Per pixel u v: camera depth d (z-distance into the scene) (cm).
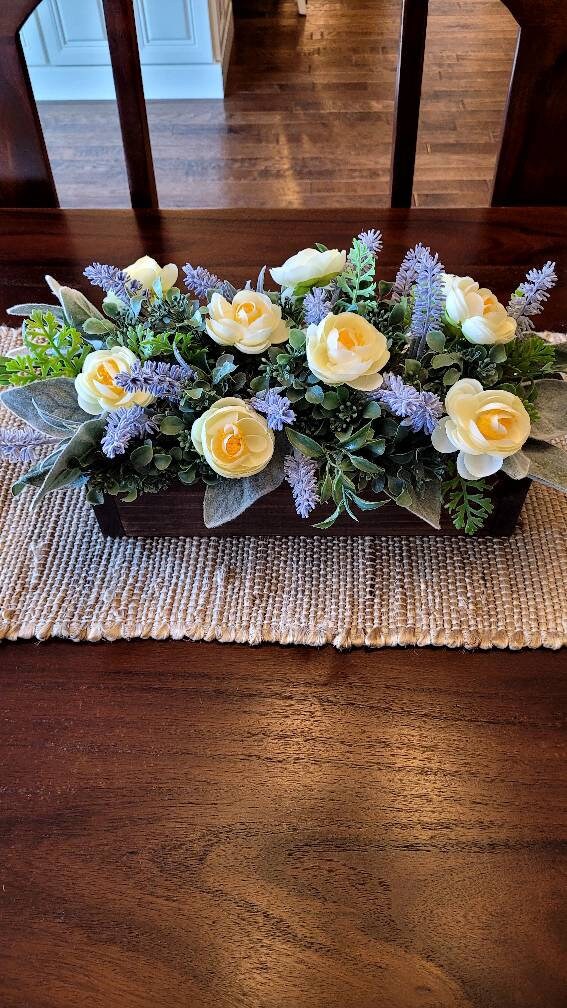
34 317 75
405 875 58
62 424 72
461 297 69
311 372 70
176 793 63
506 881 58
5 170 126
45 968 55
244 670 71
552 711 68
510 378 73
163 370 68
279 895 58
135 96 118
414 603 75
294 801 62
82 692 70
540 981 54
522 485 74
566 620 73
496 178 123
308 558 79
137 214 117
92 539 81
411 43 112
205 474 71
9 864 60
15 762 65
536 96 114
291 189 302
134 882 58
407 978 54
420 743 66
